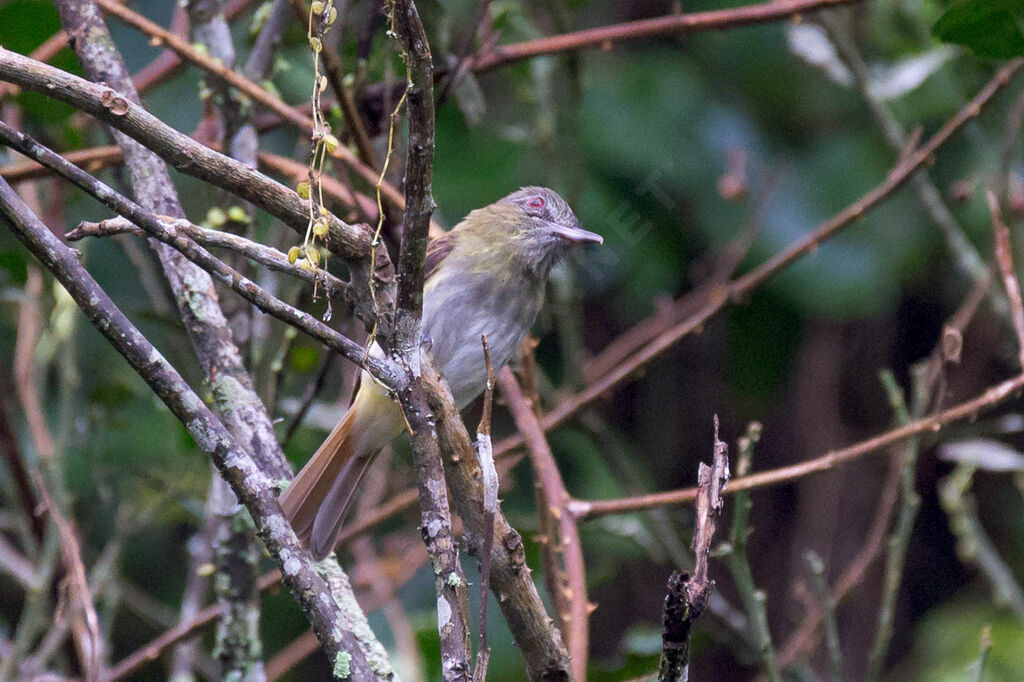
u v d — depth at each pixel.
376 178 6.67
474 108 8.38
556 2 8.75
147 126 3.97
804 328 12.01
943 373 6.70
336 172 7.75
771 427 12.24
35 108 7.46
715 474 3.94
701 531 3.87
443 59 7.96
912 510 6.85
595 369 10.06
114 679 7.09
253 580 6.42
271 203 4.09
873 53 10.57
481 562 3.98
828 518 11.98
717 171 11.04
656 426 12.27
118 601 9.05
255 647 6.37
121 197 3.93
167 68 7.96
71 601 7.14
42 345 8.55
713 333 12.11
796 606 11.80
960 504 7.96
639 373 7.93
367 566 9.36
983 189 10.50
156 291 8.52
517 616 4.43
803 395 12.10
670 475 12.22
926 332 12.00
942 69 10.22
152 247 5.93
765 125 11.32
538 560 8.55
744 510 6.16
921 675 10.76
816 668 11.95
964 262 8.73
